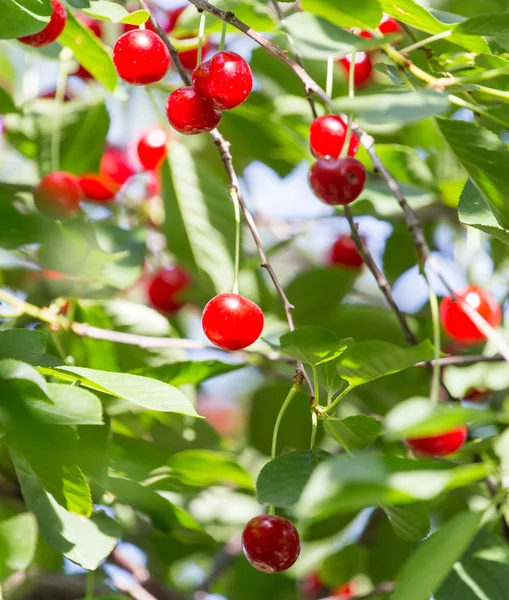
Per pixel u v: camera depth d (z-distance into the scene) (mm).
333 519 1155
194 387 1167
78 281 1129
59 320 1116
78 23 1072
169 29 1188
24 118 1189
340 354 981
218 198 1183
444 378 1161
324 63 1154
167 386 965
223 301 1010
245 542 991
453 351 1180
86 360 1128
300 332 973
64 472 959
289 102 1182
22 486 990
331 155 1019
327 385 997
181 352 1152
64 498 969
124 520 1188
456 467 931
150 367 1071
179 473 1060
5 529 1037
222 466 1054
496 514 1062
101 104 1190
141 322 1146
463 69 1023
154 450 1057
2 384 926
